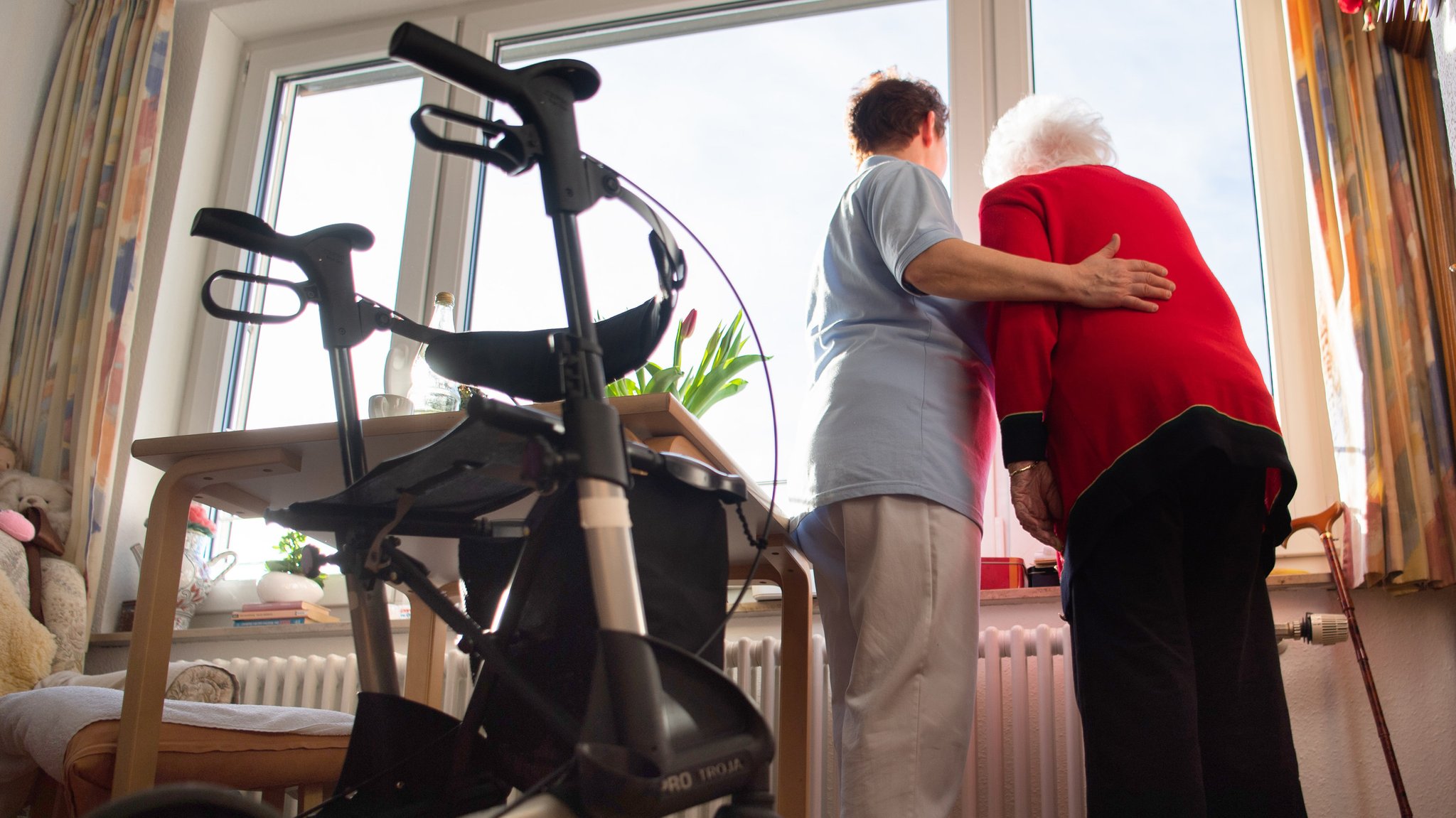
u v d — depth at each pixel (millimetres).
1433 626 2000
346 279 1186
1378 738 1956
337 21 3455
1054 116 1725
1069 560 1345
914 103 1703
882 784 1264
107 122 3117
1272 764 1285
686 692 763
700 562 949
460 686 2391
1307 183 2283
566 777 770
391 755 1044
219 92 3428
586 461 766
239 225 1146
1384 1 2057
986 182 1804
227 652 2709
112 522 2885
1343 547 2068
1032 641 2121
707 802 735
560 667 953
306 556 1062
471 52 840
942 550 1345
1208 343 1361
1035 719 2125
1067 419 1377
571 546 970
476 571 1152
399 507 976
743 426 2777
